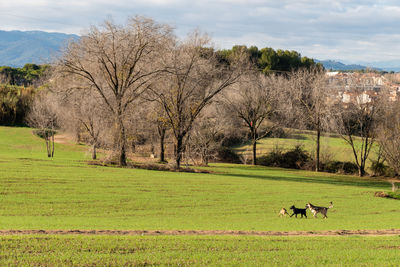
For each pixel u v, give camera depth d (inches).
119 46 1852.9
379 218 1117.1
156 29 1859.0
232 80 2069.4
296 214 1067.3
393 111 2368.4
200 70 1974.7
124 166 1941.4
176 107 2027.6
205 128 2512.3
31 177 1390.3
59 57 1854.1
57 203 1083.3
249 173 2204.7
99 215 977.5
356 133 2596.0
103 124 2137.1
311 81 2652.6
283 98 2701.8
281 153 2824.8
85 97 2050.9
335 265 487.8
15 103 3705.7
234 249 561.6
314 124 2600.9
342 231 808.9
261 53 4687.5
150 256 496.4
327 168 2657.5
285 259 511.5
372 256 541.6
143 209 1092.5
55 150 2719.0
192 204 1204.5
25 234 595.8
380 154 2452.0
